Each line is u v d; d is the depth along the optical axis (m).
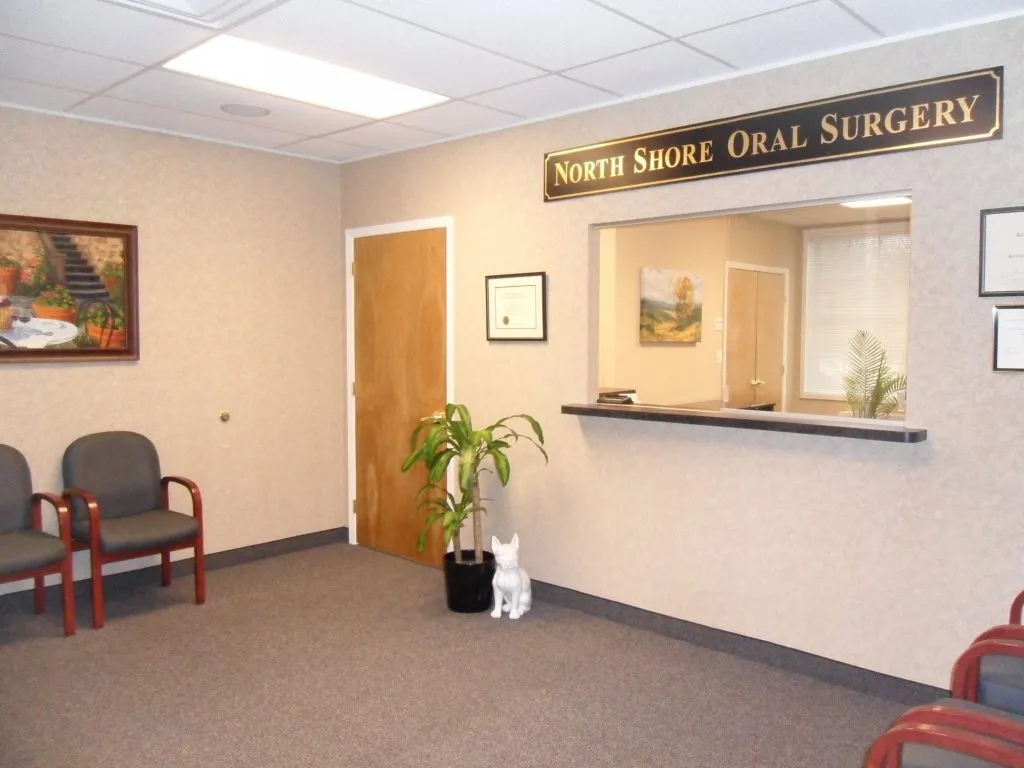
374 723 2.87
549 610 4.04
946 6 2.61
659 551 3.71
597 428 3.90
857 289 5.69
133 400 4.35
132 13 2.76
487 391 4.38
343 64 3.26
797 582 3.28
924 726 1.67
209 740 2.74
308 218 5.06
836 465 3.14
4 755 2.62
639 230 5.33
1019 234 2.67
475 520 4.04
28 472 3.83
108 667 3.32
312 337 5.11
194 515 4.09
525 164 4.11
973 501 2.83
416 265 4.72
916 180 2.88
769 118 3.21
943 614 2.92
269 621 3.87
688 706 3.00
